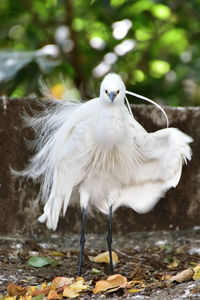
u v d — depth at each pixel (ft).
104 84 25.76
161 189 28.66
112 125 26.18
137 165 28.40
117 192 29.01
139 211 29.71
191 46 54.49
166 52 54.44
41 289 23.45
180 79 49.93
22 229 33.88
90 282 25.25
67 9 45.83
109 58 49.39
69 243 33.76
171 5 48.67
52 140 29.94
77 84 47.80
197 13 48.57
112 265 27.27
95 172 28.35
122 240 34.58
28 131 33.60
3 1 51.75
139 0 47.70
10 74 39.55
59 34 51.70
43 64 40.04
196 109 35.96
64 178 28.17
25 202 33.91
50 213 28.58
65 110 30.71
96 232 35.55
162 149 26.84
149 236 34.88
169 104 50.14
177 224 35.94
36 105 33.65
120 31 49.60
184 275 23.61
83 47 50.88
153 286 23.36
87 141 27.40
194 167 35.83
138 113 35.35
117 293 23.16
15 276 26.37
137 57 51.96
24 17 51.06
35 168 31.81
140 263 29.71
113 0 48.88
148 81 50.78
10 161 33.53
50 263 28.78
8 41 54.85
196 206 36.06
